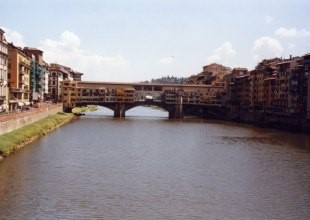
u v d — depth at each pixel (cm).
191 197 5766
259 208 5350
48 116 16050
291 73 16412
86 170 7288
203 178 6931
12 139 9156
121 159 8506
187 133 14100
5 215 4822
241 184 6562
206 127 16700
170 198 5691
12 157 8112
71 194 5738
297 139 12544
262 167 7944
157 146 10650
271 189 6288
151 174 7131
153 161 8388
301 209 5341
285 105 17038
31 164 7562
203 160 8631
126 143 11056
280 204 5538
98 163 7975
